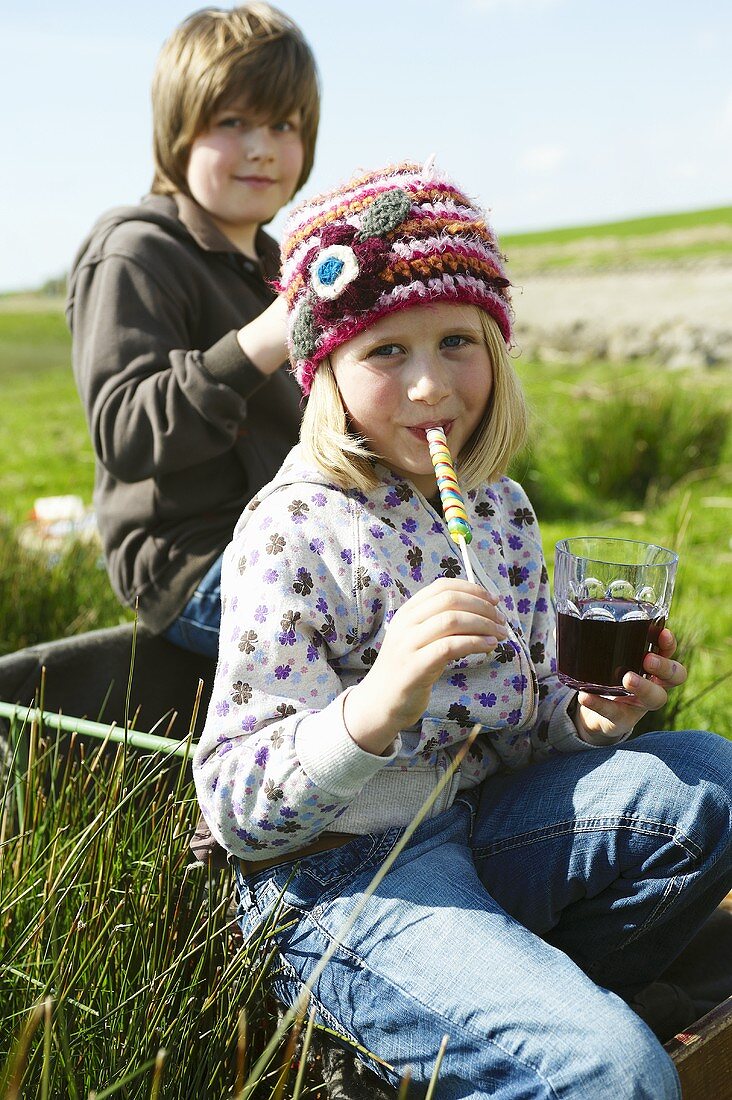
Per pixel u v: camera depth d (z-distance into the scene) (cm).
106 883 172
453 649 142
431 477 180
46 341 2720
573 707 180
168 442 236
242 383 234
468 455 178
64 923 170
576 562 162
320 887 160
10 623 353
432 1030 145
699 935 206
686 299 1628
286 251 180
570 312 1636
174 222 267
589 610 161
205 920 176
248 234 285
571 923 174
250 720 158
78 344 260
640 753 169
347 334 165
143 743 197
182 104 262
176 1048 151
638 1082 130
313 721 152
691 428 700
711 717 334
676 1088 133
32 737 194
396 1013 148
